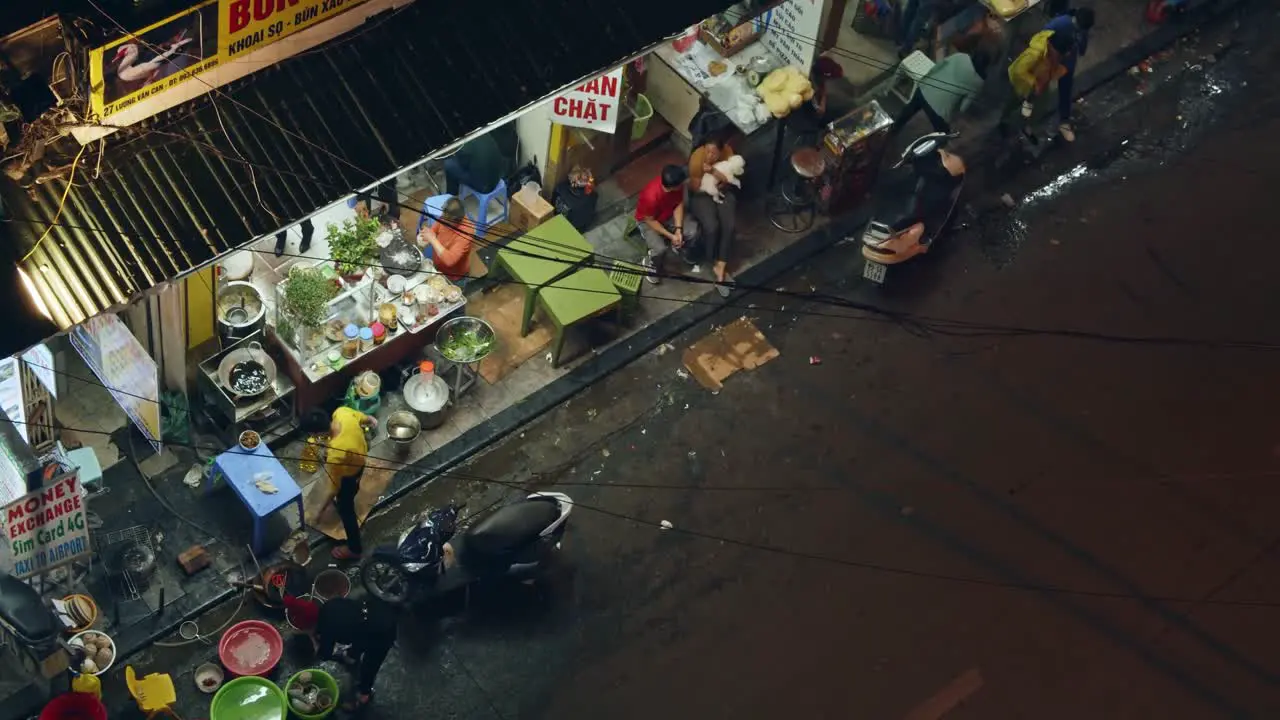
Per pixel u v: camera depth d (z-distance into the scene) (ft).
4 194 37.86
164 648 43.78
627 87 52.49
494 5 42.83
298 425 47.42
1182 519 49.65
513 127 51.49
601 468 48.70
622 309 51.08
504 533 43.75
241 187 39.27
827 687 45.57
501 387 49.57
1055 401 51.70
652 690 44.93
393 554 43.70
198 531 45.65
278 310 45.98
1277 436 51.72
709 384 50.70
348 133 40.45
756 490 48.85
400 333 47.62
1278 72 60.23
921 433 50.57
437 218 47.62
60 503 39.50
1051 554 48.55
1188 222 56.18
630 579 46.68
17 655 40.52
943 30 55.52
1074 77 58.95
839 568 47.60
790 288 53.16
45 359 42.42
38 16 37.04
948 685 45.93
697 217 51.55
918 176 51.62
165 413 46.60
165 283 38.06
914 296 53.52
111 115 38.60
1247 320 54.19
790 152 54.65
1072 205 56.18
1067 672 46.47
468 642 44.96
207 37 38.70
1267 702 46.52
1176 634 47.42
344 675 44.06
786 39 52.24
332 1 40.52
